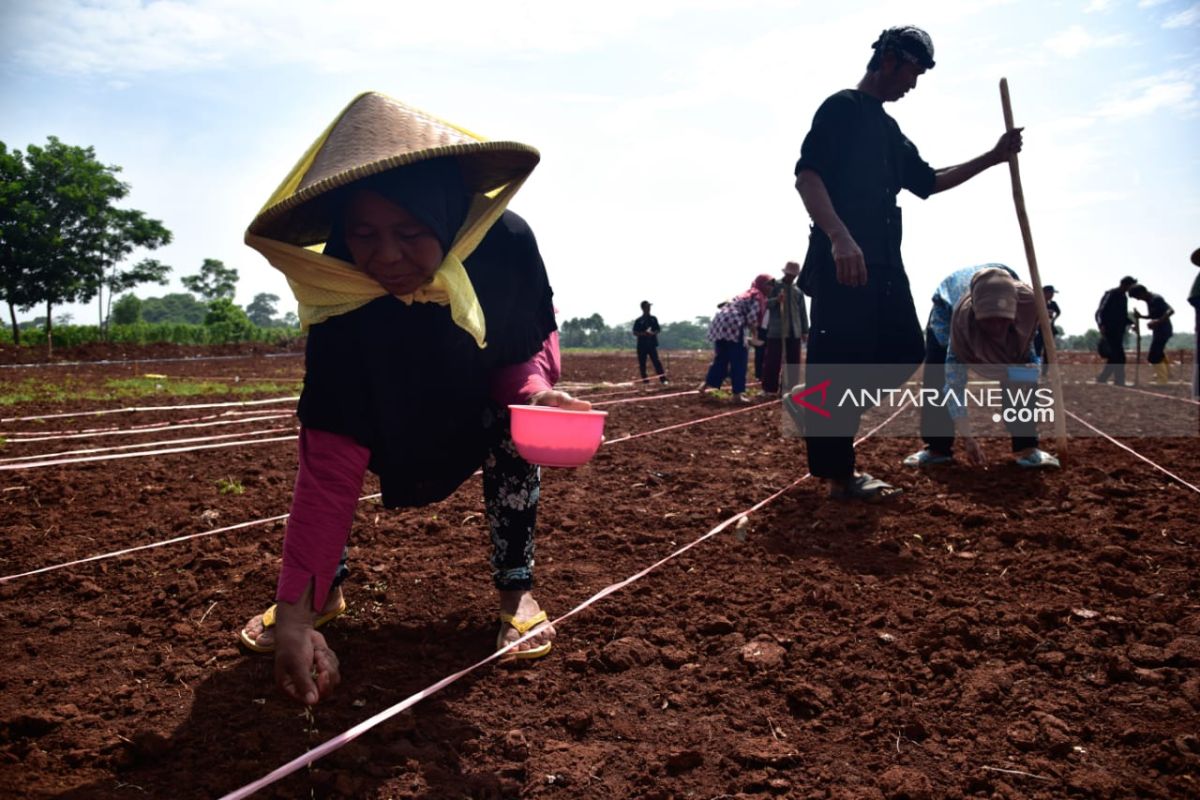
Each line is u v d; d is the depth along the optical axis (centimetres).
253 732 232
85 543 408
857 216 445
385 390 229
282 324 18988
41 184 3638
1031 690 258
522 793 210
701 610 321
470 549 393
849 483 478
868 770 220
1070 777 213
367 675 268
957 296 546
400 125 212
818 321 457
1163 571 353
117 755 218
